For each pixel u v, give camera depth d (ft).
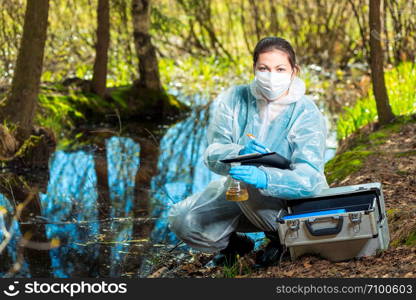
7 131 25.94
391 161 21.07
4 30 36.24
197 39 48.73
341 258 13.83
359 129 26.71
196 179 24.85
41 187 23.91
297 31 47.21
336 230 13.44
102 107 34.58
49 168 26.27
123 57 44.37
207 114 34.99
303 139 14.55
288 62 14.52
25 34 26.27
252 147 14.26
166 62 46.91
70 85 36.19
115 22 41.86
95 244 18.54
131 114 35.22
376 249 13.62
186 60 47.75
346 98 37.78
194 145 29.76
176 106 36.40
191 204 15.57
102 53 35.24
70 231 19.58
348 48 45.75
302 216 13.82
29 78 26.48
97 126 33.30
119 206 21.90
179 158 27.66
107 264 17.19
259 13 49.62
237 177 13.70
